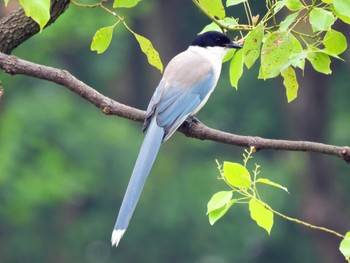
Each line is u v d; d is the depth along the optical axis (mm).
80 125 20672
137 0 5914
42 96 20844
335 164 21328
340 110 22547
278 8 5668
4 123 19734
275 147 5887
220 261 20844
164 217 20688
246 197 5535
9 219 19984
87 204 21391
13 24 6406
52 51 21062
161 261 21047
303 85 21375
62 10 6449
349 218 21359
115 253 21234
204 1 6117
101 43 6012
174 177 21266
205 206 20828
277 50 5551
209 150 22188
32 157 19859
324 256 20906
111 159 20500
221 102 22344
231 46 7391
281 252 21703
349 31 20266
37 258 20953
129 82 23859
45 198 19297
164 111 6777
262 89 22406
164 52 23812
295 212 21188
